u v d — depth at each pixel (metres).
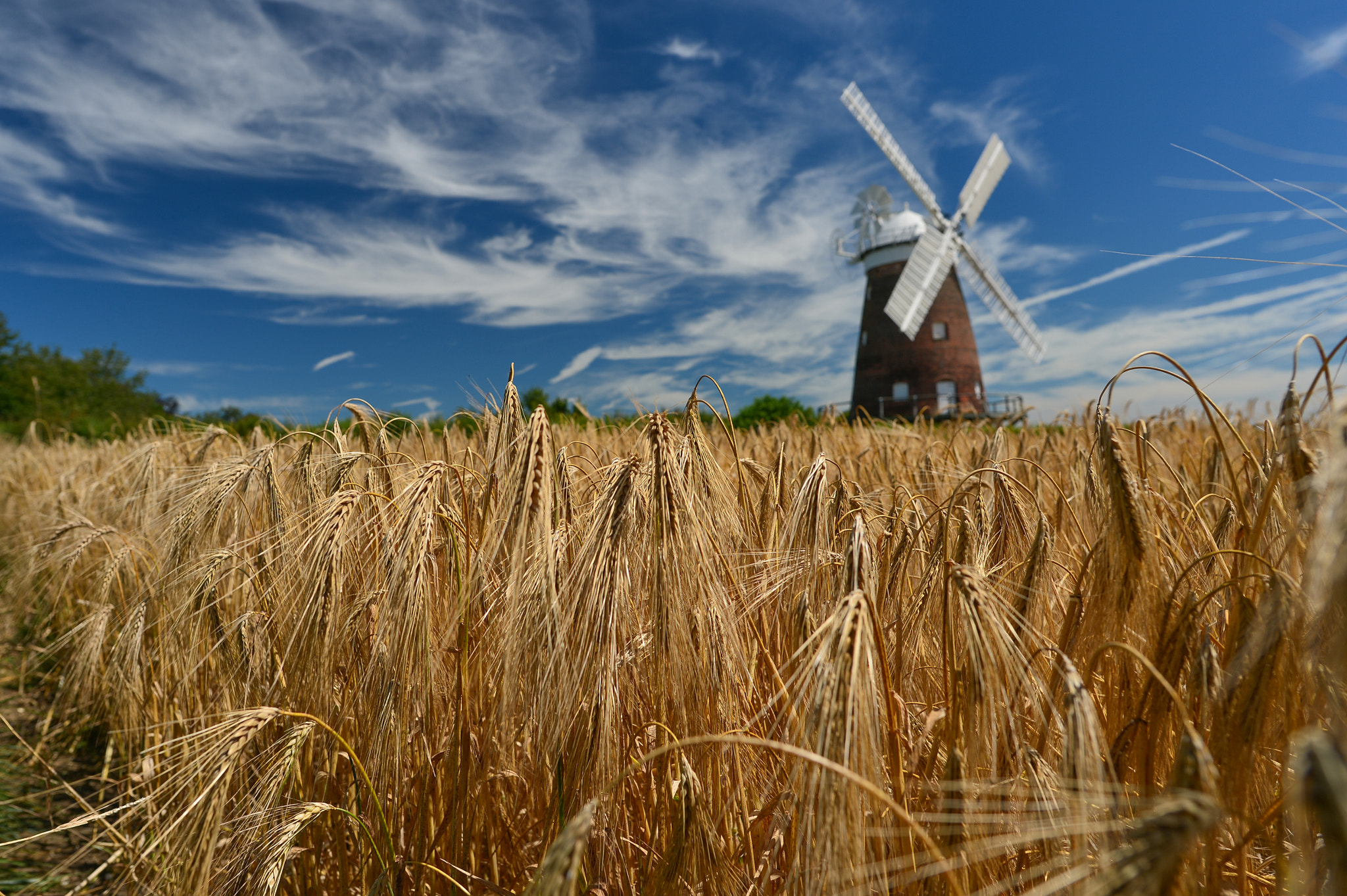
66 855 3.19
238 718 1.83
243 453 3.09
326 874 2.40
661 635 1.65
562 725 1.60
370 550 2.31
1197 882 1.27
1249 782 1.56
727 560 1.96
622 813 2.01
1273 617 1.31
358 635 2.19
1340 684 1.07
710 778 1.76
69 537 4.22
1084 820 1.17
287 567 2.22
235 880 1.72
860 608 1.34
